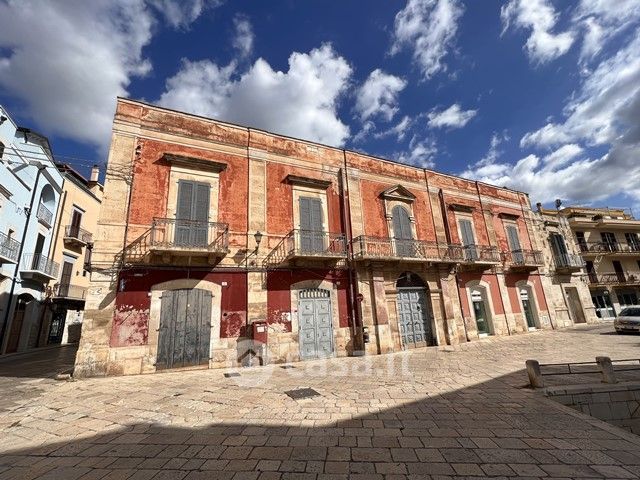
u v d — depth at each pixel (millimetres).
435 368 9430
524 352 11734
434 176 17594
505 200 20422
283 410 5707
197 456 4016
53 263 20234
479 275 17281
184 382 8086
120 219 9938
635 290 26578
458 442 4340
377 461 3811
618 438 4477
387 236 14883
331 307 12648
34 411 6008
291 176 13062
